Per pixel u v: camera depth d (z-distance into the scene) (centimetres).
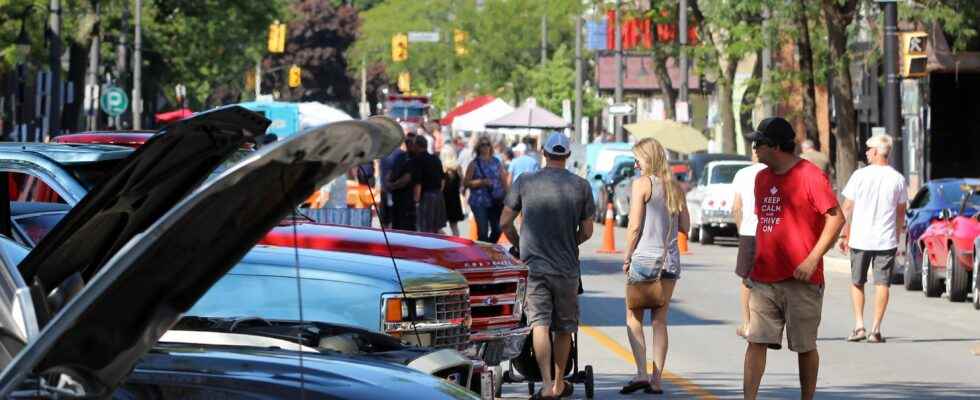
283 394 985
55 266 1027
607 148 10375
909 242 5094
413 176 5209
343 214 3481
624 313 4228
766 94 8394
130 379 982
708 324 3981
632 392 2775
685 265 6209
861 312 3641
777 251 2325
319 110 9538
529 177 2620
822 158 4994
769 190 2336
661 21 11006
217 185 792
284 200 849
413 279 2016
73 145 1955
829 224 2306
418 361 1302
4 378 754
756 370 2362
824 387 2872
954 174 9419
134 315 809
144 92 15012
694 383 2903
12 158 1839
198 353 1067
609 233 6962
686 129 10600
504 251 2573
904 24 8962
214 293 1950
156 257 793
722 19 8356
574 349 2694
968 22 7962
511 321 2533
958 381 2973
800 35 8075
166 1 14012
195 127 946
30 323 883
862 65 10144
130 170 962
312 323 1398
